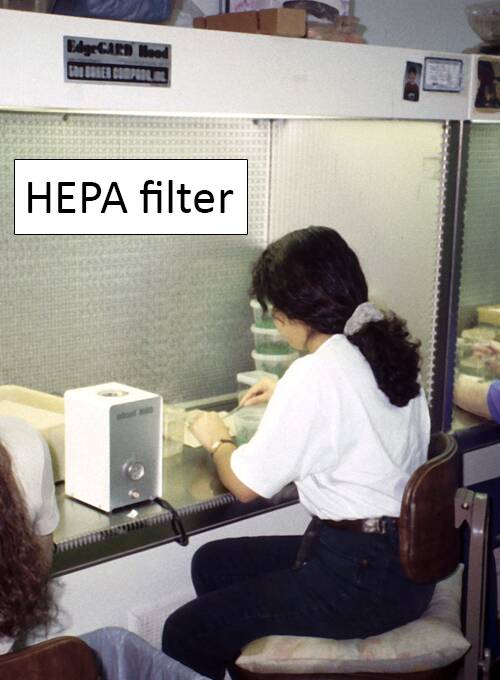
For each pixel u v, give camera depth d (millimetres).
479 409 2658
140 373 2328
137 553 1830
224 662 1744
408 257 2467
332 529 1723
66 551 1743
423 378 2531
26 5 1694
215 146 2277
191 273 2357
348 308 1760
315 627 1690
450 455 1725
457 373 2699
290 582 1722
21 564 1226
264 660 1655
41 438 1441
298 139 2424
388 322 1774
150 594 1878
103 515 1862
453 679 1800
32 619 1331
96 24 1602
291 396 1667
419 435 1812
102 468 1854
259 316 2523
